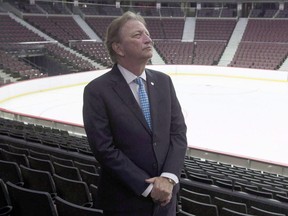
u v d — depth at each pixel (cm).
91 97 219
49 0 4119
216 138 1504
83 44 3441
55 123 1534
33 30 3494
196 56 3600
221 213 394
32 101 2206
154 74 238
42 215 297
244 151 1338
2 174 464
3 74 2519
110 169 212
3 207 332
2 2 3800
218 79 3027
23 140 947
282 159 1249
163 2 4628
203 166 925
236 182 701
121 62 225
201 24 4203
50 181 420
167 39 3997
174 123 238
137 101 224
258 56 3428
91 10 4356
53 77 2567
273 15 4231
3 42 2984
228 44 3819
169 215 228
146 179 211
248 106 2075
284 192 669
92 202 399
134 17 220
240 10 4378
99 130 214
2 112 1725
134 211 221
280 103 2144
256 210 447
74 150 871
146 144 219
